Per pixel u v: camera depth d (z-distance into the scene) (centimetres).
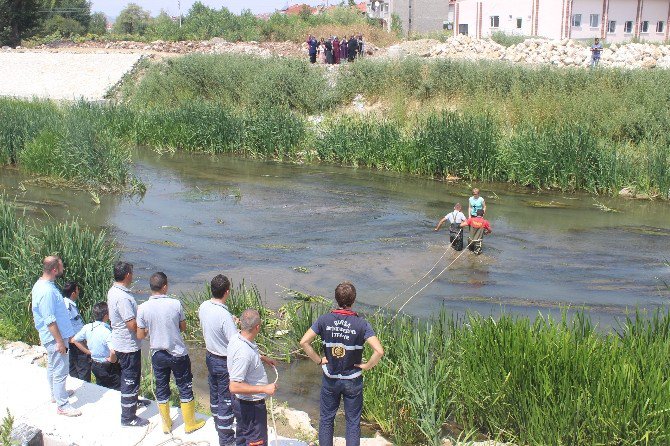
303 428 863
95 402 849
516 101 2764
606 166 2233
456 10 5306
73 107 3061
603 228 1867
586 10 4753
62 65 4344
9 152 2627
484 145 2427
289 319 1205
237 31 5753
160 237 1775
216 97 3459
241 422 678
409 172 2578
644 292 1399
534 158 2311
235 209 2064
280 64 3469
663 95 2578
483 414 860
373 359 691
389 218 1955
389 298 1352
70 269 1176
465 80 3044
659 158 2194
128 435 776
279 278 1466
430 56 3912
